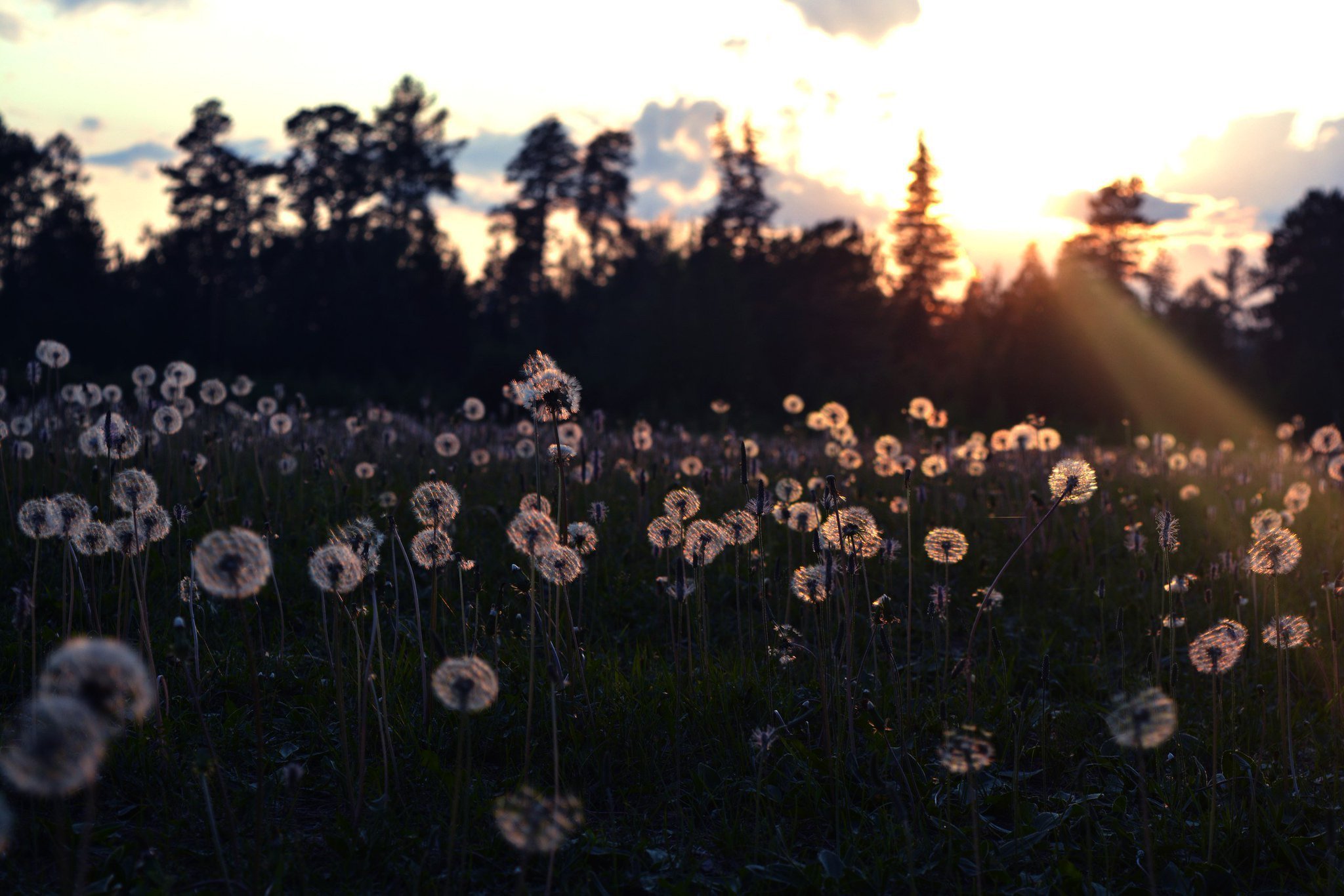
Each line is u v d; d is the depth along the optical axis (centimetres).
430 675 433
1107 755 441
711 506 778
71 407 745
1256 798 389
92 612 401
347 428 970
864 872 334
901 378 4262
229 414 947
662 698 444
